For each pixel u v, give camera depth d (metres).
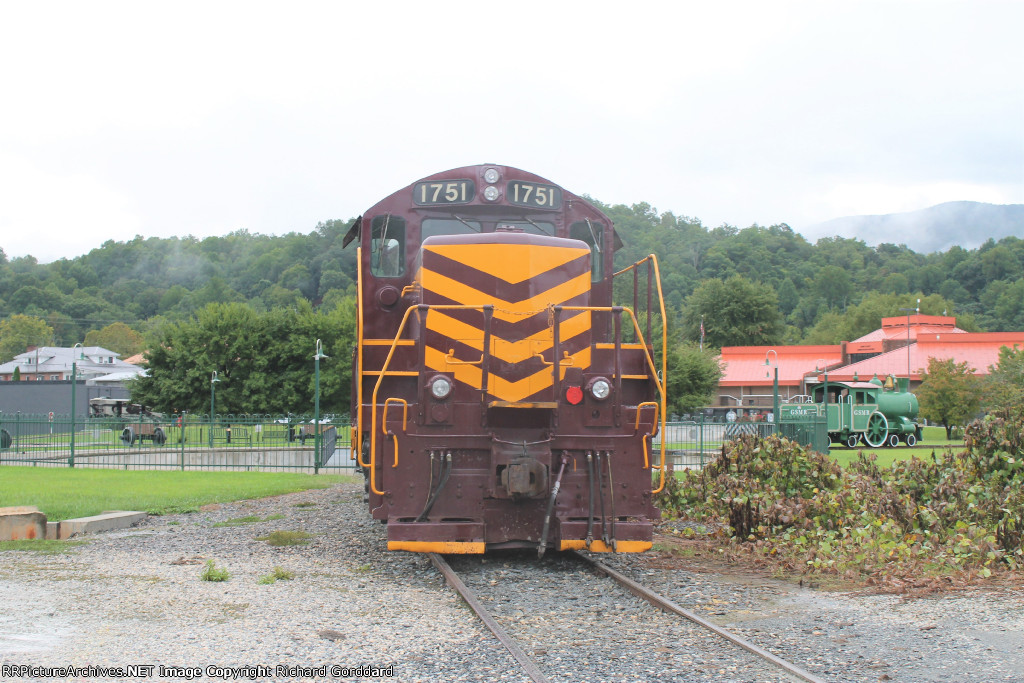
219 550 9.74
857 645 5.90
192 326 53.12
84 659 5.41
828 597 7.48
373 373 8.88
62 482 17.41
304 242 154.25
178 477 19.39
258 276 152.75
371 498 8.26
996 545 9.05
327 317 55.06
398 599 7.23
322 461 22.62
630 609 6.91
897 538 9.71
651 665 5.39
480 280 8.91
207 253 190.12
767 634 6.19
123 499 13.96
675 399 50.09
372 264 10.19
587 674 5.21
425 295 9.02
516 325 8.74
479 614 6.50
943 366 43.00
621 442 8.36
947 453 12.88
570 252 9.20
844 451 33.72
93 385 64.38
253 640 5.90
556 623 6.46
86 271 176.12
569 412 8.35
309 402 53.25
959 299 164.88
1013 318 141.25
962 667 5.40
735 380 66.25
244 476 19.95
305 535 10.85
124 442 27.55
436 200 10.20
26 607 6.76
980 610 6.90
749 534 10.28
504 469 7.99
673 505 13.39
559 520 8.16
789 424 23.19
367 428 8.71
